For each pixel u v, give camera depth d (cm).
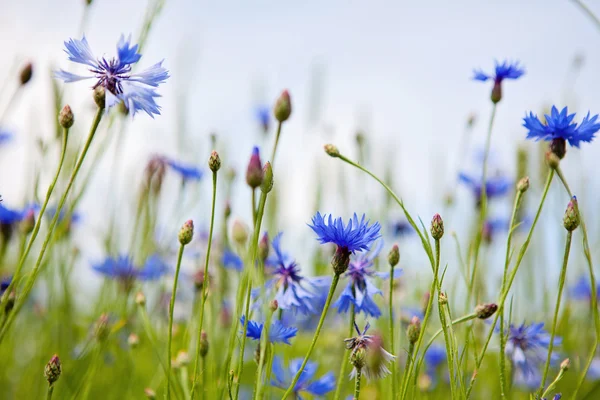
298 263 83
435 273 77
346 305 83
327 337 101
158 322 105
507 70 88
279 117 84
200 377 81
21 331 106
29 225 87
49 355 99
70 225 99
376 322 95
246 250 86
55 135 93
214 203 77
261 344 79
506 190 105
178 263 77
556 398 78
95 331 92
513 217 80
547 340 85
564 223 77
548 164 80
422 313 89
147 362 103
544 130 81
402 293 98
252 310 82
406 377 77
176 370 88
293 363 84
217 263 99
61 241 98
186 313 105
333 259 76
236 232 86
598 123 80
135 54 77
